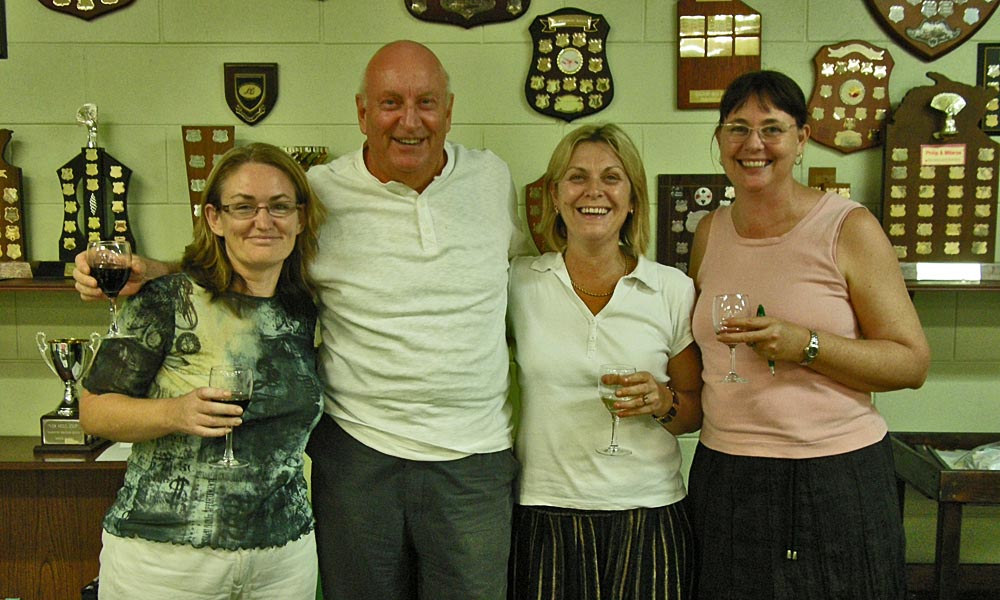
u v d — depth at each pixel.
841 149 2.54
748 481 1.76
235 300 1.62
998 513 2.67
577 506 1.83
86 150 2.49
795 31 2.54
